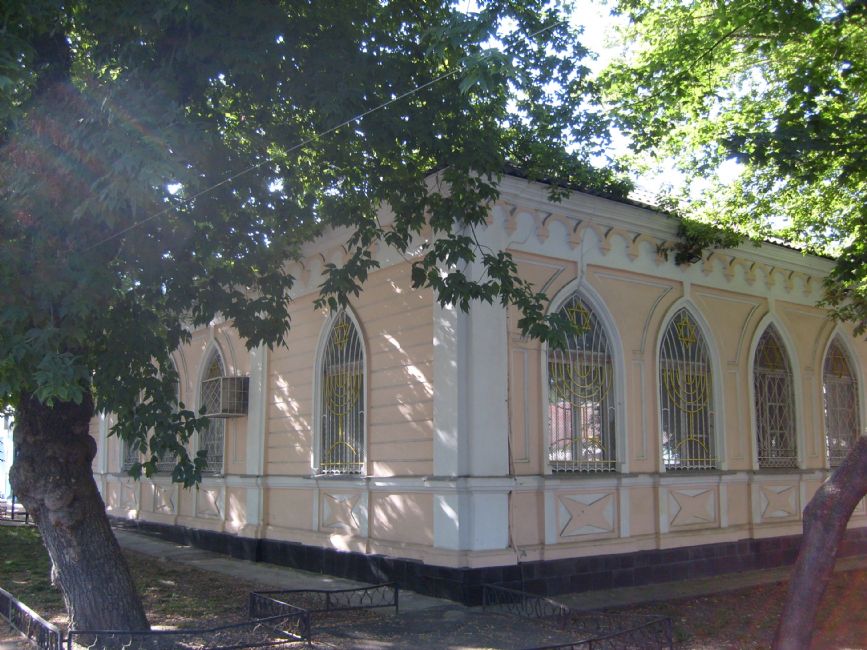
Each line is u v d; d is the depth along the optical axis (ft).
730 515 39.14
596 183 32.83
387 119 27.37
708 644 25.11
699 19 34.24
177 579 36.76
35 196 22.65
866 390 48.06
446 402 31.35
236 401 44.62
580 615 28.68
